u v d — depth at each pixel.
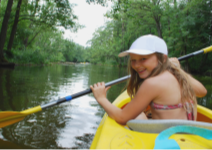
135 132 0.91
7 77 5.77
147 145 0.79
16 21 12.77
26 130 1.90
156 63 0.99
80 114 2.47
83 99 3.34
